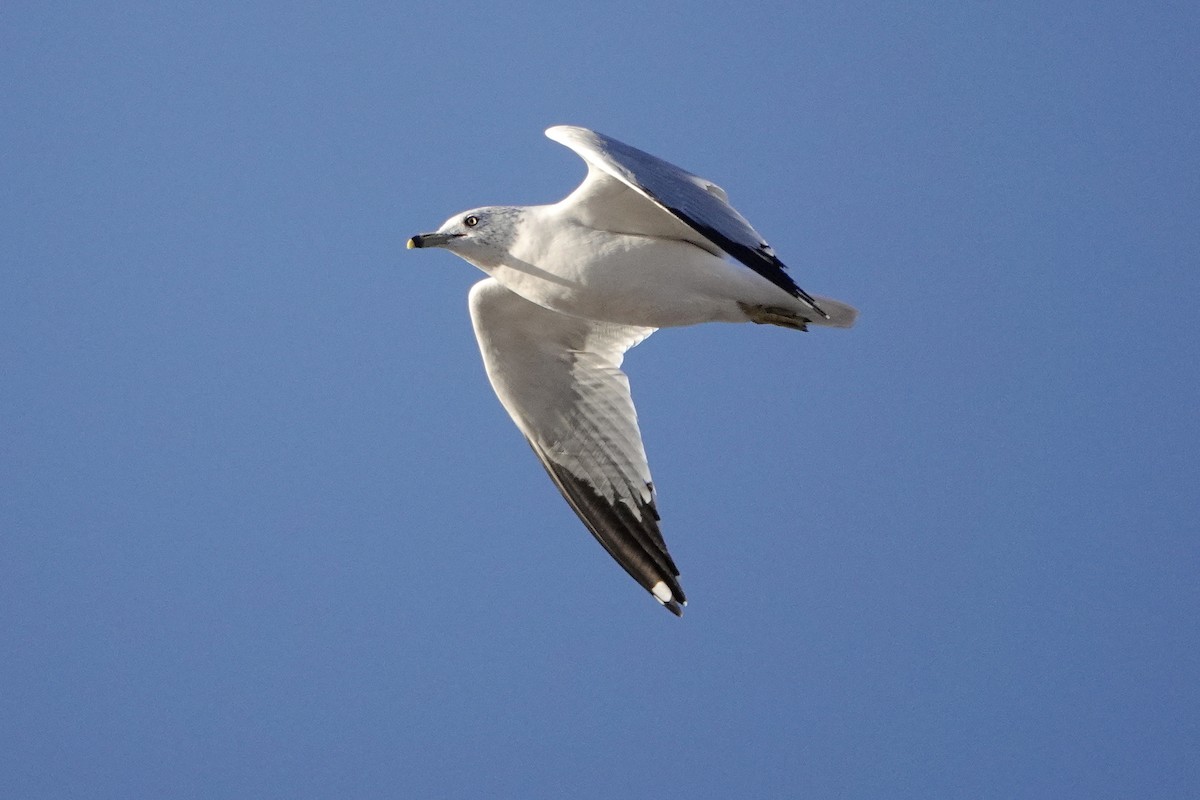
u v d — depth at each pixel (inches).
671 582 564.1
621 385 560.7
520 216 510.3
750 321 514.0
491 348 554.3
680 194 465.4
